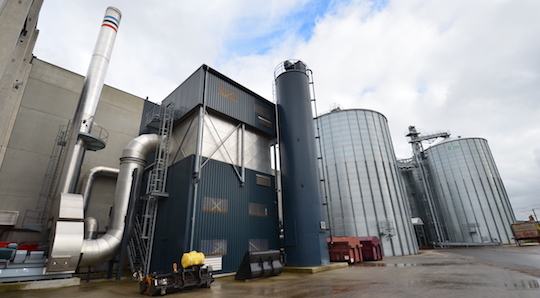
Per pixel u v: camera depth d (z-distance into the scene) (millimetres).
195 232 16562
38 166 20672
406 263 22219
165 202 19125
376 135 39312
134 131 26781
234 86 23156
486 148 53312
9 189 19062
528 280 11102
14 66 15547
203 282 12453
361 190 35531
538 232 41938
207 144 19641
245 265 14992
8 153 19531
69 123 23016
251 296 10062
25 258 13109
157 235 18656
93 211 22250
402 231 34438
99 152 24000
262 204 21953
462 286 10328
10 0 11008
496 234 46438
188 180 17578
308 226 20438
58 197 14961
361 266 21234
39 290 12258
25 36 16438
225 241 18047
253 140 23859
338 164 37750
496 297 8156
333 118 40562
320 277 15195
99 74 21594
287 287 11914
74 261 13672
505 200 49469
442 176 54219
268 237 21297
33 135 20969
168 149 20391
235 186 20328
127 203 18375
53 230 14164
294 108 23969
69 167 18125
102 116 24969
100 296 10789
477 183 50000
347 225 34531
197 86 20531
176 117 21766
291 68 26500
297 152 22578
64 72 23922
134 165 19469
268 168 24359
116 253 16562
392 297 8820
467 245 48062
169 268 16359
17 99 20375
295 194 21500
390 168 38156
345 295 9523
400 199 36906
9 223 17891
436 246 51531
